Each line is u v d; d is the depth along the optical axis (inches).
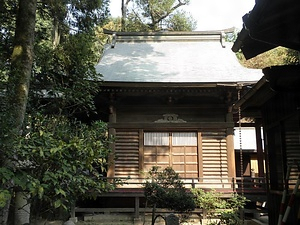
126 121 435.2
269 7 121.0
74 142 161.0
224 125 425.7
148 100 438.3
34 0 229.1
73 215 365.4
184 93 417.7
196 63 504.1
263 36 141.2
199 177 411.5
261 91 218.4
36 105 254.8
